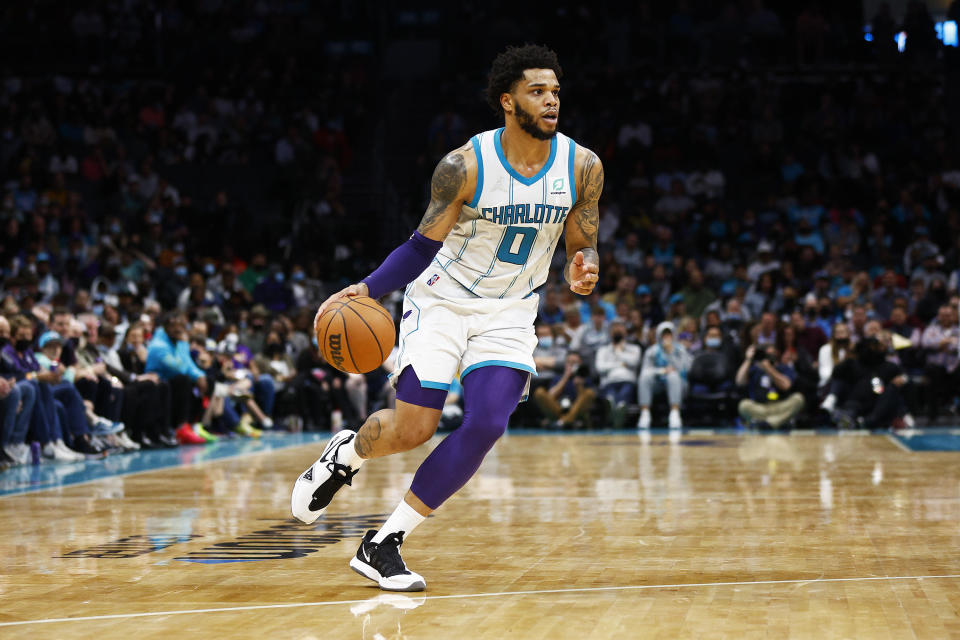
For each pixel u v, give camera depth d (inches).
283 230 737.0
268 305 633.0
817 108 856.3
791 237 693.3
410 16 1037.8
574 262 149.9
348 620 123.8
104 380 399.2
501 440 466.0
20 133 800.3
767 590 139.1
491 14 948.0
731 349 558.3
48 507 235.8
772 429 535.2
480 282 150.4
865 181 770.2
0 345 351.9
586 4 930.1
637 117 837.8
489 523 204.4
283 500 246.7
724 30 900.0
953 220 708.7
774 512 216.8
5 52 875.4
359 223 798.5
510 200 146.9
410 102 942.4
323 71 919.0
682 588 140.9
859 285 605.6
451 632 117.1
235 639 114.9
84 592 141.4
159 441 431.8
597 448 408.2
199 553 172.9
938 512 215.2
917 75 876.0
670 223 727.7
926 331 571.5
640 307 614.2
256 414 525.7
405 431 146.6
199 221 721.0
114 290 598.9
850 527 194.7
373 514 218.7
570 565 158.9
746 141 825.5
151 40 886.4
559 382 555.8
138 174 775.1
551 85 144.6
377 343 143.8
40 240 647.1
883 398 528.1
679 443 434.3
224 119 845.8
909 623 119.4
